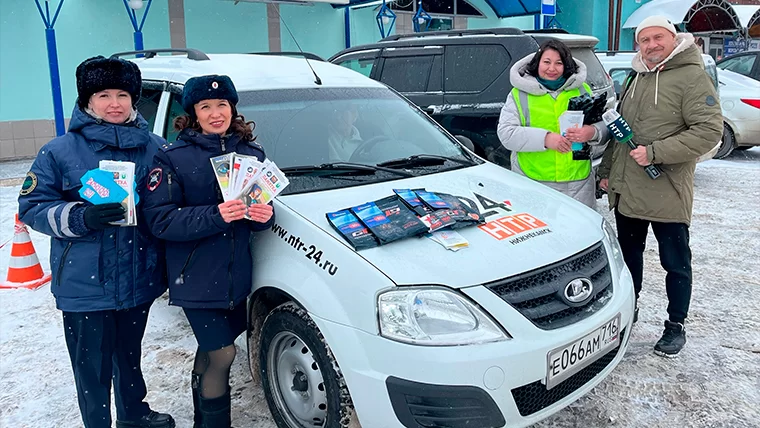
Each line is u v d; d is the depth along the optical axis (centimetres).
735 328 382
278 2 1153
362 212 258
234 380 325
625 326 270
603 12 1664
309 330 241
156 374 337
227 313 252
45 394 321
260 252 263
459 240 248
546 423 284
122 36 1085
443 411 215
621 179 345
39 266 488
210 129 237
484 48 583
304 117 333
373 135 348
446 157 351
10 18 978
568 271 251
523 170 377
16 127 1011
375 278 224
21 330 399
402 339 218
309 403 254
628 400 302
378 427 221
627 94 343
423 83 618
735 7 1670
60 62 1030
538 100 362
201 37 1160
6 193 818
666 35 315
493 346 220
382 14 1201
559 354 231
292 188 284
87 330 238
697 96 309
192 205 235
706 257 529
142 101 386
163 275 255
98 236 230
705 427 278
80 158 228
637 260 361
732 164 990
